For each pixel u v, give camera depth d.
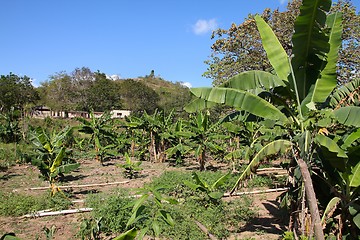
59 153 10.20
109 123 24.97
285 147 5.53
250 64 18.48
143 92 49.50
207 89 5.89
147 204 7.82
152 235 6.93
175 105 44.34
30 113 41.09
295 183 6.27
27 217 8.61
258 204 9.89
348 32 16.73
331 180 5.91
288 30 16.98
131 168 14.05
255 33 18.17
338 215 6.56
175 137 16.78
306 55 5.73
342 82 17.06
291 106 6.82
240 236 7.29
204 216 7.82
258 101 5.71
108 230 7.29
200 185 8.48
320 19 5.16
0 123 25.30
